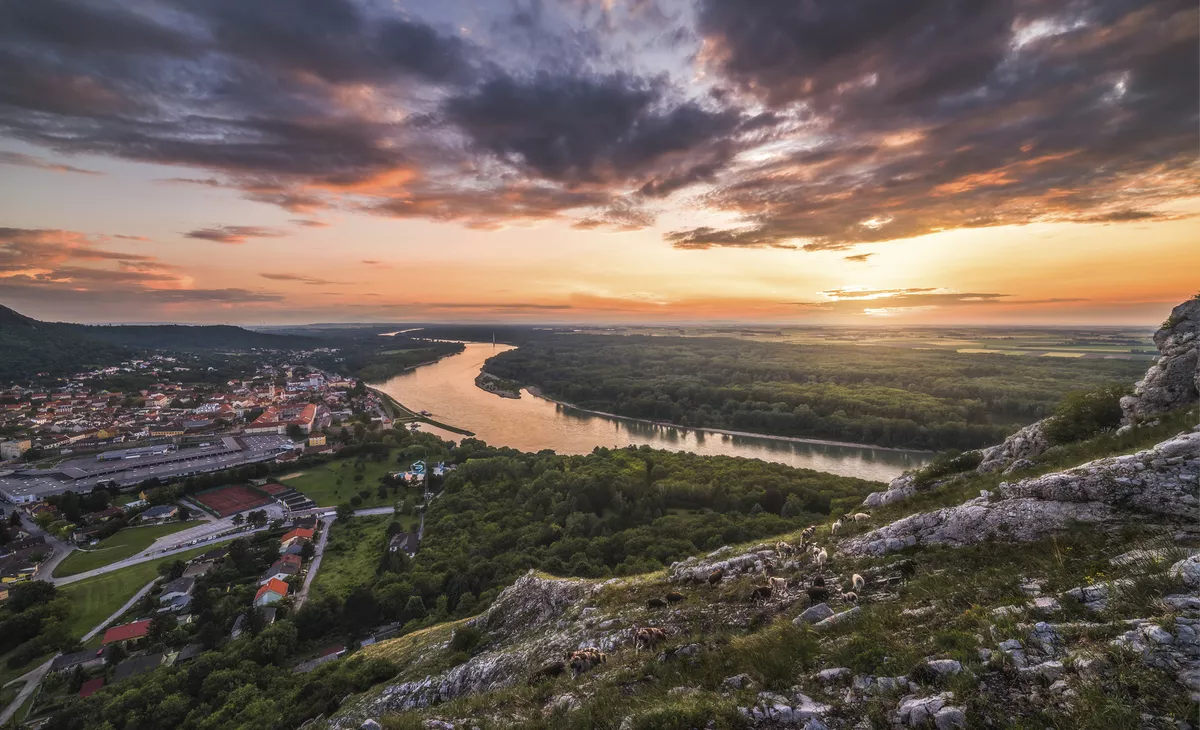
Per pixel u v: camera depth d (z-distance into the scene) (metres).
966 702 9.68
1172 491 14.45
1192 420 19.03
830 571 19.75
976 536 17.38
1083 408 25.98
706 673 14.52
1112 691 8.75
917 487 29.03
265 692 47.47
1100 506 15.48
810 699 11.62
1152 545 12.86
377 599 69.50
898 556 18.61
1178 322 25.75
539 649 24.50
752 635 16.00
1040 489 17.17
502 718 16.95
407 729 17.58
